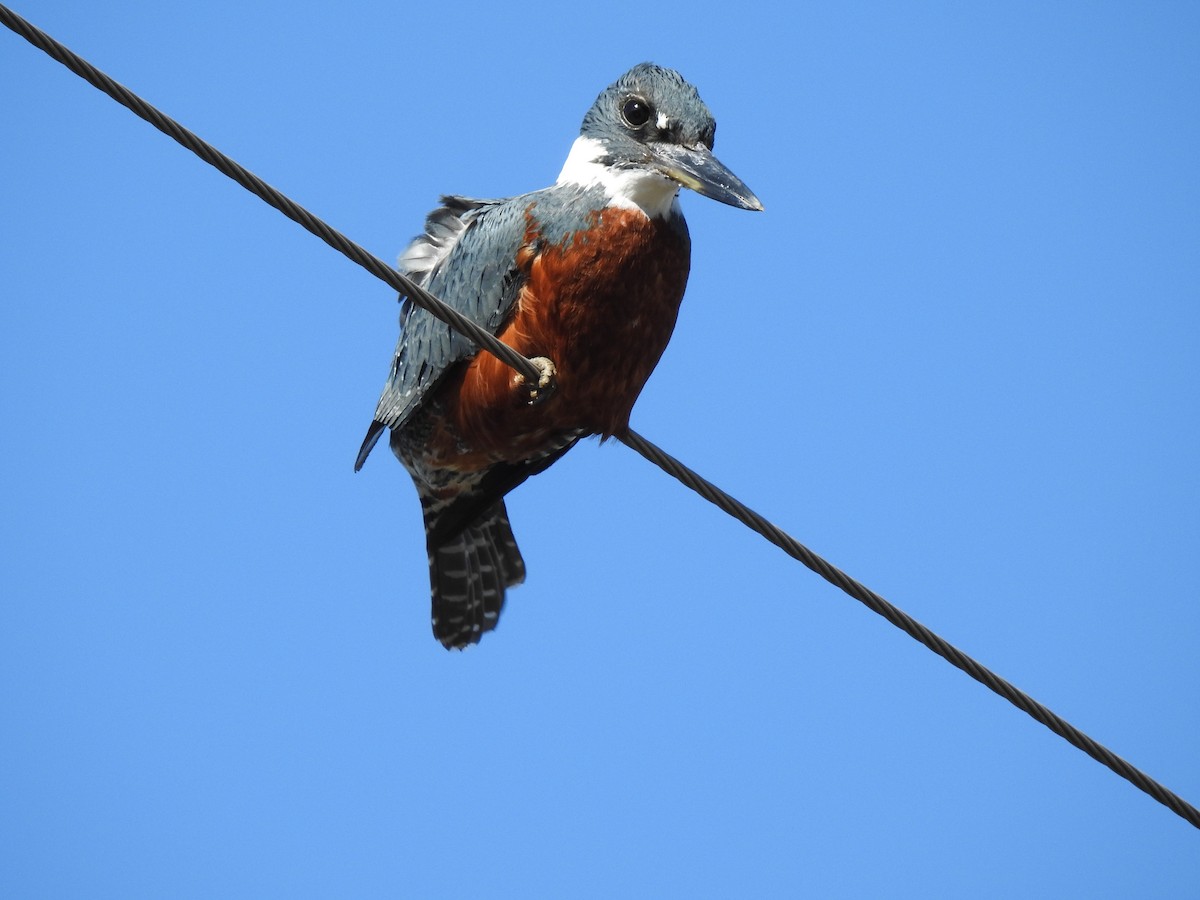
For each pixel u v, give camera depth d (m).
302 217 9.30
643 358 11.99
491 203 12.82
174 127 8.88
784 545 10.37
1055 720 9.85
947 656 9.96
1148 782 9.77
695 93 12.27
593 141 12.16
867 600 10.17
